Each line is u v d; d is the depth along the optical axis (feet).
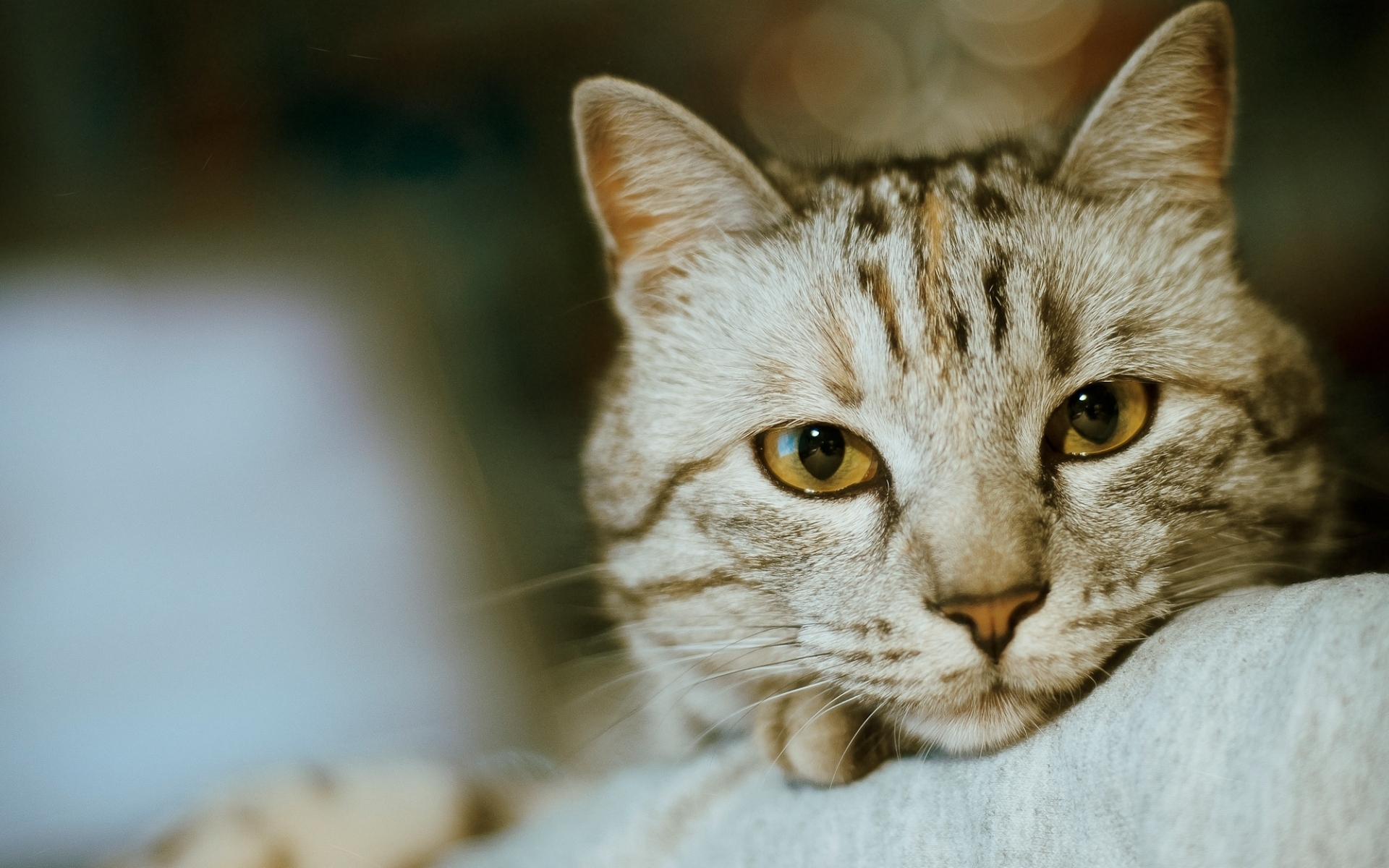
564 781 1.16
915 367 0.84
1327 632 0.66
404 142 1.38
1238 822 0.65
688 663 0.94
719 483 0.89
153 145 1.28
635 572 0.95
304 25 1.30
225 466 1.30
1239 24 1.55
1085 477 0.83
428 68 1.36
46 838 1.21
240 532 1.31
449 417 1.41
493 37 1.36
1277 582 0.88
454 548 1.37
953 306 0.84
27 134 1.25
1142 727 0.70
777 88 1.48
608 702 1.18
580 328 1.45
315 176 1.36
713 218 0.93
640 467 0.93
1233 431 0.85
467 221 1.43
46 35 1.25
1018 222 0.87
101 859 1.15
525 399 1.45
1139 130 0.90
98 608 1.25
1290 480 0.89
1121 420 0.85
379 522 1.35
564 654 1.33
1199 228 0.91
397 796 1.10
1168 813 0.67
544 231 1.45
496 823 1.12
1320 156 1.57
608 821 0.90
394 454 1.37
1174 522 0.83
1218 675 0.69
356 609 1.32
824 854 0.78
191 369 1.29
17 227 1.24
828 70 1.48
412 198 1.40
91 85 1.27
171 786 1.24
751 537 0.88
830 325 0.87
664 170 0.94
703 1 1.44
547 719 1.29
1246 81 1.56
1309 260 1.56
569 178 1.43
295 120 1.33
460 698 1.30
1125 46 1.48
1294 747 0.64
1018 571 0.79
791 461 0.87
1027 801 0.73
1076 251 0.86
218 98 1.29
